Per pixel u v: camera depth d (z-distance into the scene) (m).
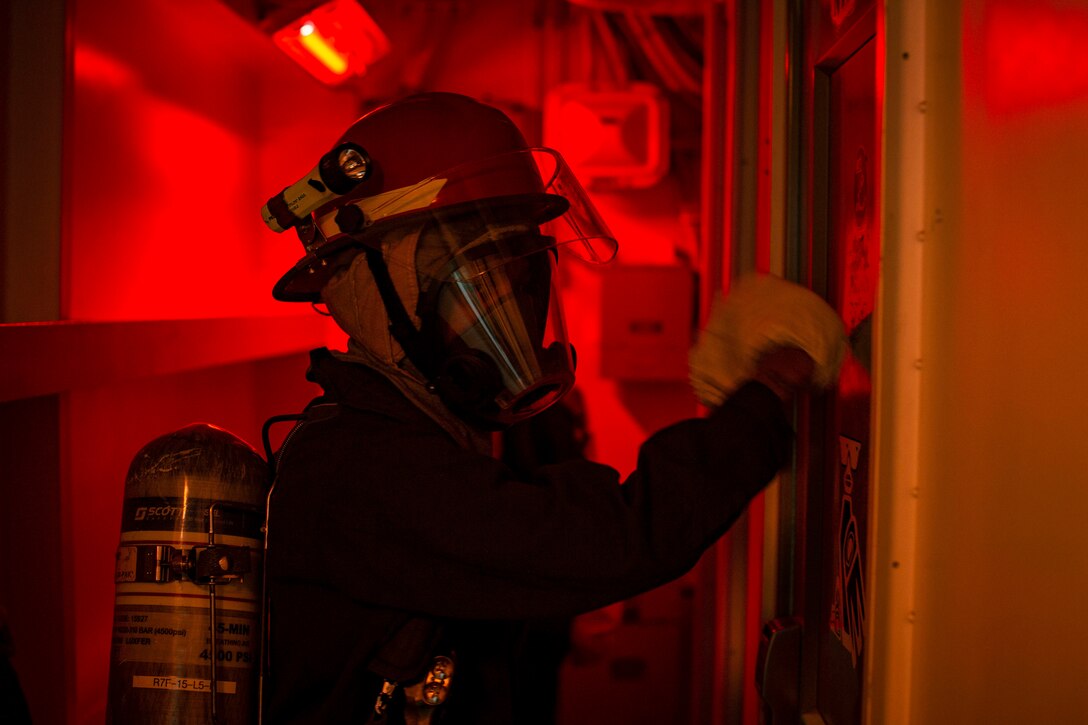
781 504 1.58
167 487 1.15
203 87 2.71
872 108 1.18
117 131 2.14
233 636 1.14
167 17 2.41
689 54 3.79
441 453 0.99
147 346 1.75
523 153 1.16
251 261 3.18
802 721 1.42
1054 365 0.75
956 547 0.90
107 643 2.04
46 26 1.54
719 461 0.93
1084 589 0.71
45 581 1.55
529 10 3.95
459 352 1.05
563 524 0.91
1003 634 0.83
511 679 1.18
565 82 3.97
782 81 1.57
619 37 3.90
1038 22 0.77
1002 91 0.83
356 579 0.99
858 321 1.22
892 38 0.92
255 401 3.19
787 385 0.98
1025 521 0.79
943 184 0.91
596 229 1.22
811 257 1.41
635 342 3.88
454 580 0.95
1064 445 0.73
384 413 1.04
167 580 1.13
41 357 1.35
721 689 2.11
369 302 1.09
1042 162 0.77
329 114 3.25
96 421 1.97
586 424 3.64
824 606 1.39
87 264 1.98
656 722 3.01
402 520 0.96
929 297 0.92
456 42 3.95
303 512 1.03
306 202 1.13
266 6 2.90
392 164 1.11
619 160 3.75
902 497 0.93
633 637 3.65
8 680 0.97
